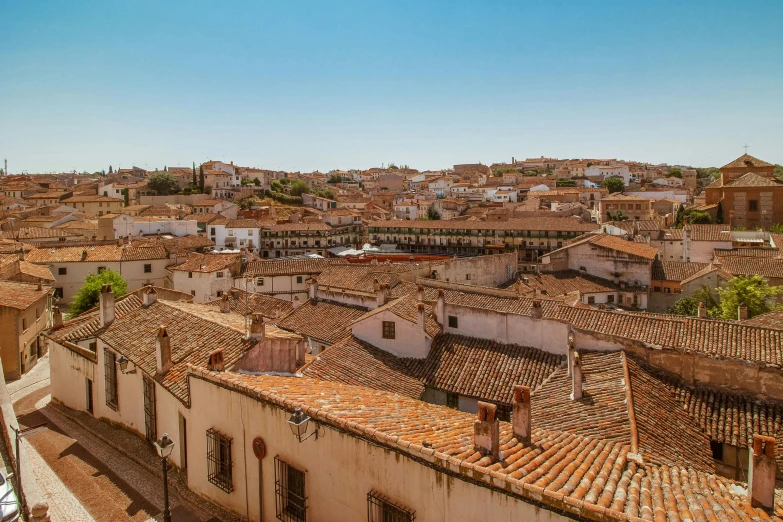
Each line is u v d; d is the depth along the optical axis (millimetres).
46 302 48688
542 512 10641
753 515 11953
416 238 123062
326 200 177500
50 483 21406
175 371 21562
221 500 17984
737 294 51625
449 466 11727
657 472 14453
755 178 104625
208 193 174250
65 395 32531
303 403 15227
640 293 71000
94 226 109688
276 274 71250
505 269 75688
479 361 29031
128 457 23406
